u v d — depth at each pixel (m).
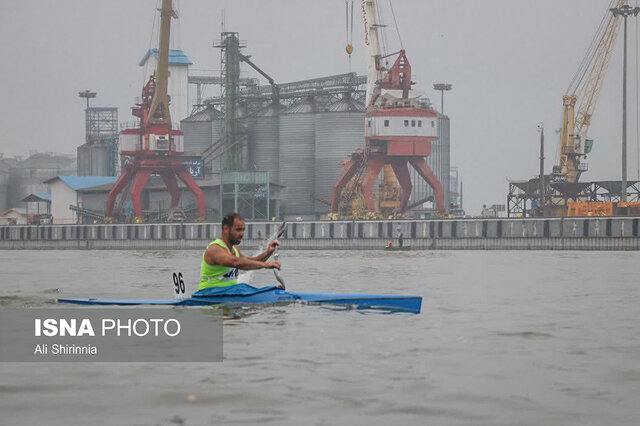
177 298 24.42
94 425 10.59
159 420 10.86
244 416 11.07
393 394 12.44
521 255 120.12
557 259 97.62
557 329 20.53
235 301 23.72
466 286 40.38
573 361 15.44
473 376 13.85
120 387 12.94
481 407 11.59
